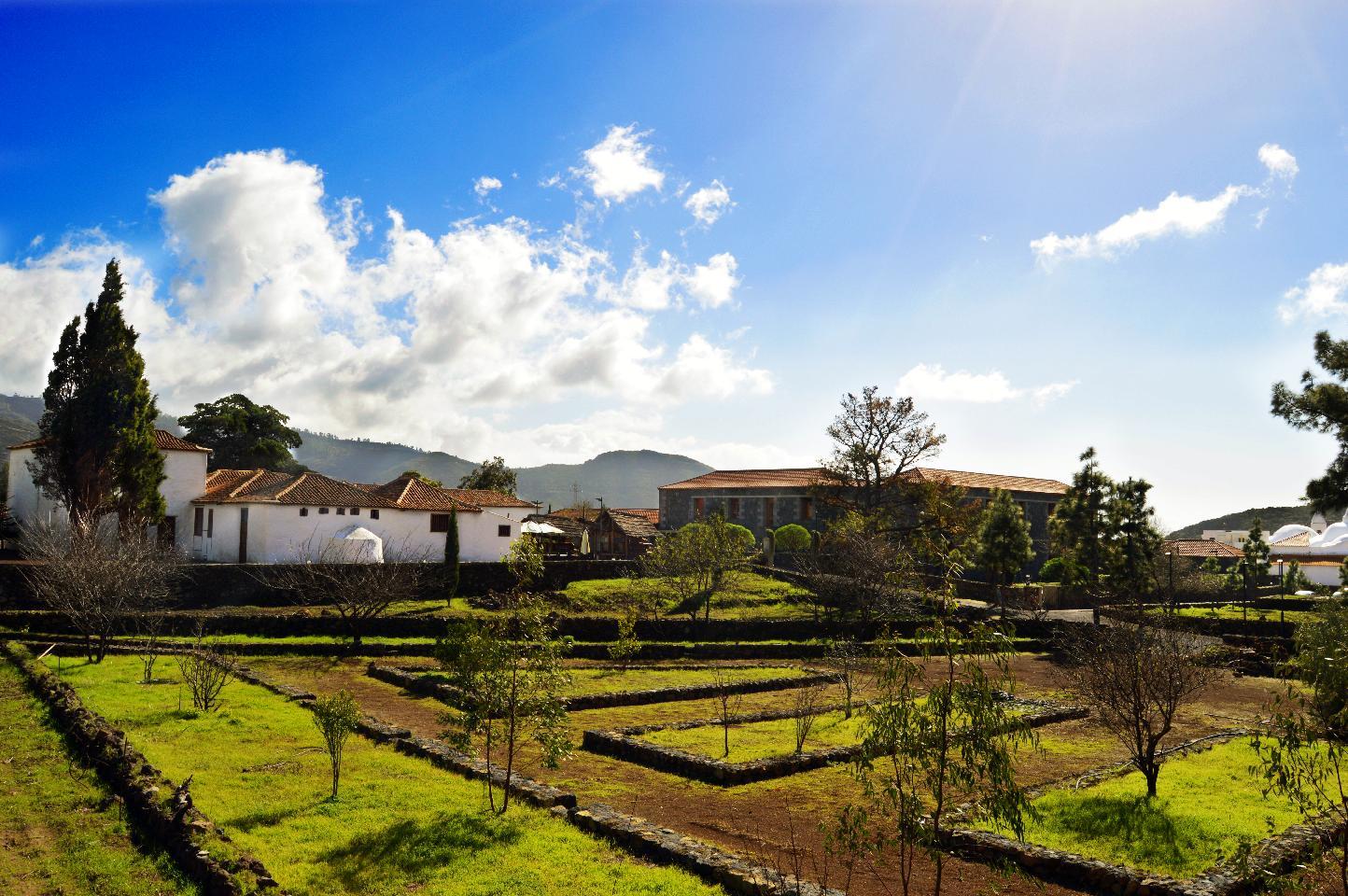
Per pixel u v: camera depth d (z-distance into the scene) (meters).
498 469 90.31
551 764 13.24
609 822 11.82
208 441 81.81
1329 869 11.35
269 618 34.00
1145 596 40.31
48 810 12.05
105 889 9.53
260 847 10.77
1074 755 18.02
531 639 13.82
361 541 44.84
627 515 71.88
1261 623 37.00
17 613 31.59
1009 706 23.11
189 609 36.16
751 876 9.94
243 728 17.55
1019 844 11.66
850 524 44.53
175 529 48.19
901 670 8.46
